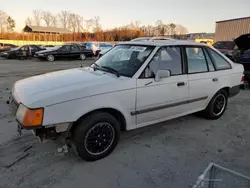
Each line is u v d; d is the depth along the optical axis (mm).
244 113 4922
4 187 2396
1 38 40938
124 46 3896
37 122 2443
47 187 2424
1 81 8070
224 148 3365
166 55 3488
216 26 23234
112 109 2982
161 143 3463
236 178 2125
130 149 3258
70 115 2592
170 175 2691
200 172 2764
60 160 2924
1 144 3256
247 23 19422
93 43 22625
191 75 3750
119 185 2492
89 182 2527
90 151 2861
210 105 4273
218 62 4281
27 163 2830
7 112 4551
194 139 3627
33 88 2811
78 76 3180
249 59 7090
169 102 3520
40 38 42938
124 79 3033
